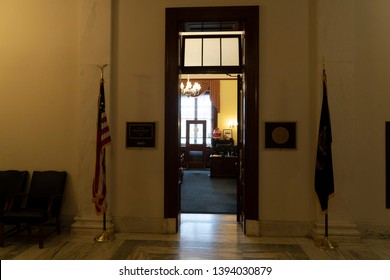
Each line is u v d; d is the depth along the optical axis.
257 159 4.02
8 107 4.30
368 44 3.99
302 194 3.98
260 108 4.04
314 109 4.00
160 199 4.11
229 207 5.72
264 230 3.99
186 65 4.73
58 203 3.97
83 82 4.11
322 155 3.56
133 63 4.16
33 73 4.28
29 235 3.75
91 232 3.97
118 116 4.16
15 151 4.28
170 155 4.11
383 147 3.96
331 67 3.91
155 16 4.17
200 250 3.49
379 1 3.99
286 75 4.03
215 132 13.24
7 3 4.32
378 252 3.46
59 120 4.25
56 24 4.27
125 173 4.14
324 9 3.93
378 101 3.98
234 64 4.70
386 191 3.95
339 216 3.85
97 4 4.13
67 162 4.22
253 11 4.06
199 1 4.14
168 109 4.12
